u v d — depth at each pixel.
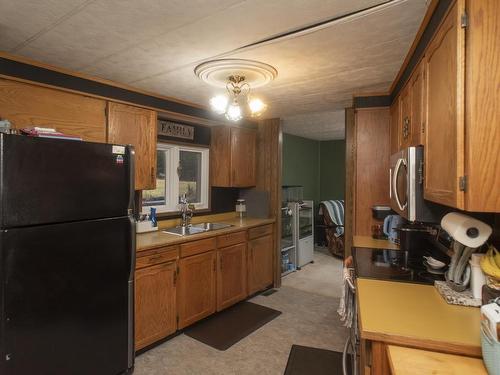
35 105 2.18
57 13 1.55
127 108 2.73
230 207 4.27
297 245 5.00
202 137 3.85
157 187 3.43
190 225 3.57
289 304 3.60
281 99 3.21
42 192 1.61
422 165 1.69
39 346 1.61
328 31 1.73
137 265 2.44
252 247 3.71
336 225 5.87
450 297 1.49
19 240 1.53
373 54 2.06
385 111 2.98
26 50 2.00
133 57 2.10
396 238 2.71
